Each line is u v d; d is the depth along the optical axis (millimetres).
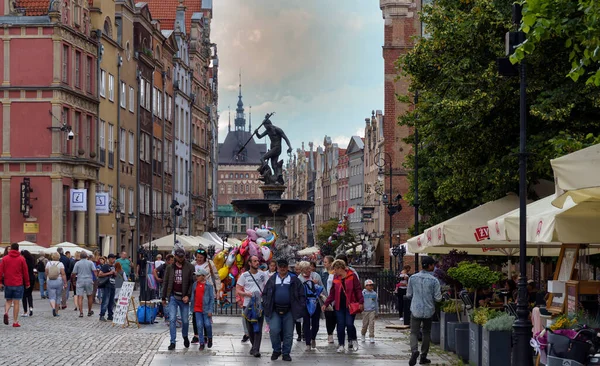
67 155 65438
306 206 46969
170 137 99625
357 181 174750
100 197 68875
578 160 15039
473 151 31719
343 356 25312
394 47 77938
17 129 64625
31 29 64625
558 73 28594
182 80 107250
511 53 20062
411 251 31891
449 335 25891
